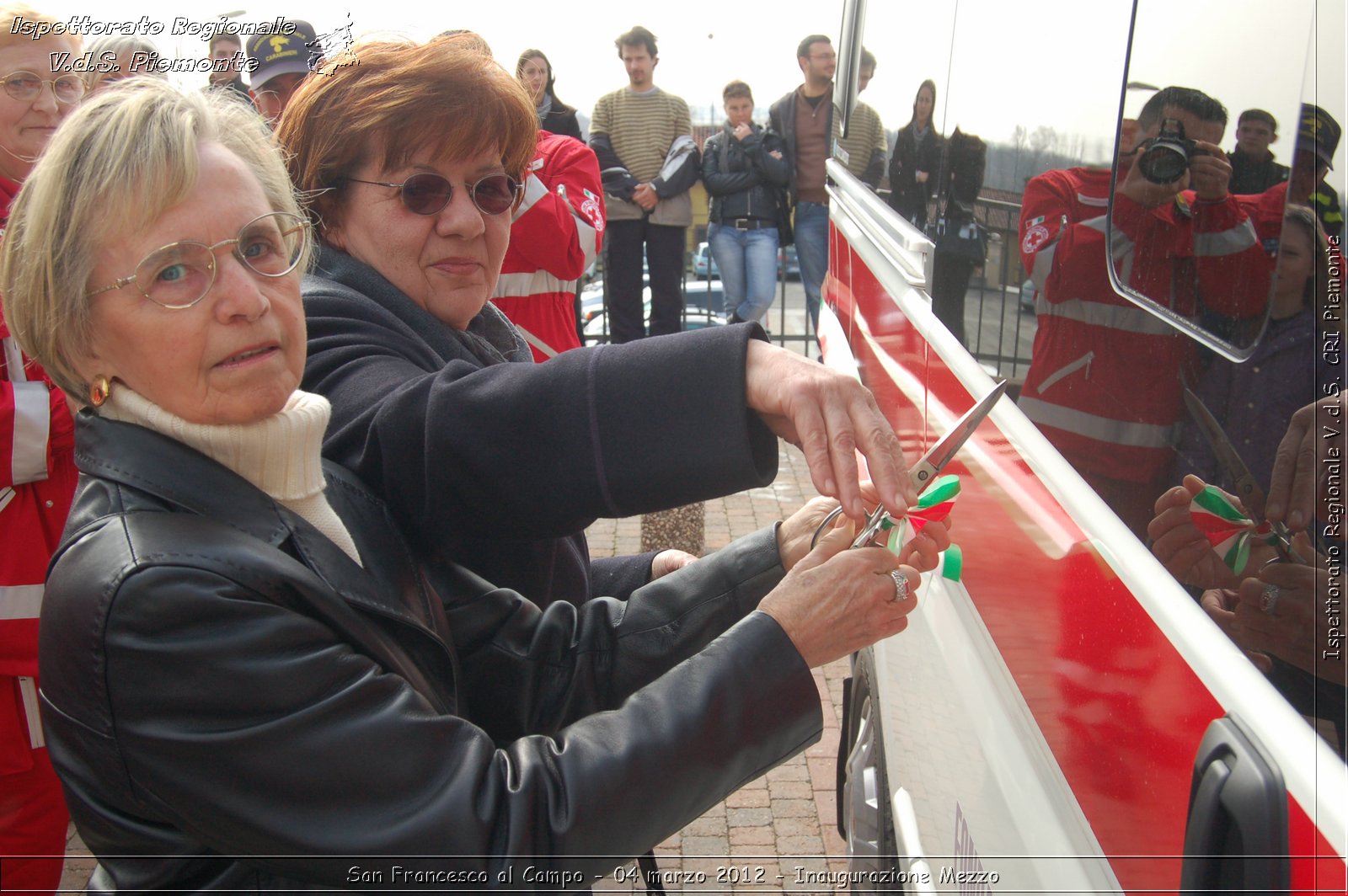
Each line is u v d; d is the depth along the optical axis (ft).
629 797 3.23
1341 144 2.47
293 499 3.59
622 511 3.80
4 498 7.81
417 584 3.93
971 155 5.82
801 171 24.48
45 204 3.17
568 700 4.44
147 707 2.94
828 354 11.27
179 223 3.17
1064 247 4.14
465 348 5.13
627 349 3.82
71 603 3.01
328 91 4.80
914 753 6.66
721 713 3.36
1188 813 2.78
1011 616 4.55
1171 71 3.37
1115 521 3.45
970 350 5.49
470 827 3.06
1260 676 2.61
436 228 4.86
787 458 22.13
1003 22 5.41
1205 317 3.02
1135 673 3.19
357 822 3.01
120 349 3.27
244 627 3.00
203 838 3.04
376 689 3.16
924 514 3.76
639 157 24.66
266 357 3.35
